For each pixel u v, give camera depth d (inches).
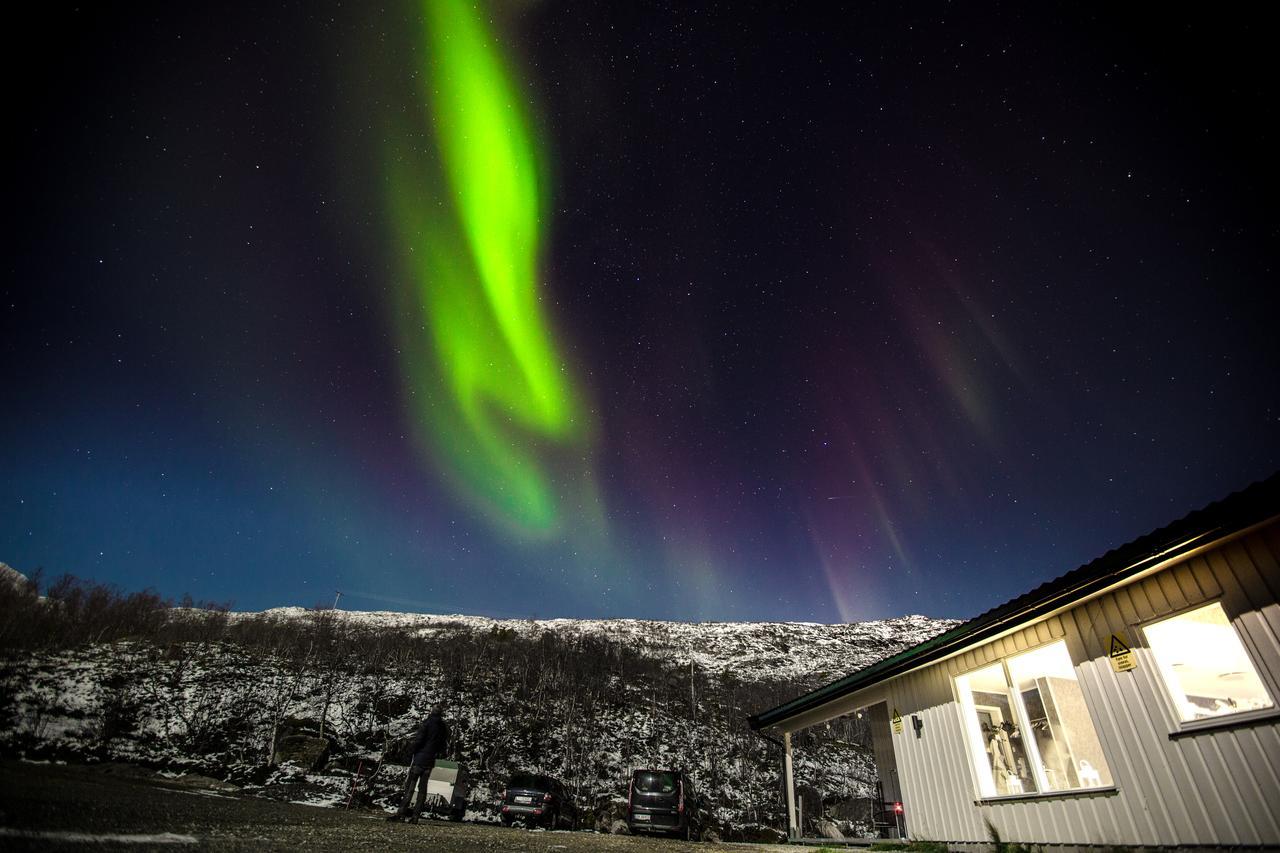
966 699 404.2
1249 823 237.8
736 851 421.7
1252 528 246.4
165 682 1027.3
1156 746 277.1
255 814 295.6
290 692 1089.4
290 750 821.2
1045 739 373.4
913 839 421.4
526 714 1187.9
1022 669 374.6
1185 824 259.8
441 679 1318.9
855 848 456.1
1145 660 287.9
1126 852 281.9
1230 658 296.8
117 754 702.5
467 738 1037.2
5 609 1242.6
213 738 843.4
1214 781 252.2
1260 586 246.2
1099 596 314.3
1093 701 308.7
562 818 705.6
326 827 278.1
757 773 1082.1
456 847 256.8
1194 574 272.1
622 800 781.3
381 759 869.8
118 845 143.6
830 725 1349.7
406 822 404.2
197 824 211.8
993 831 358.9
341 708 1053.8
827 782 1072.8
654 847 408.5
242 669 1182.3
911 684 452.8
